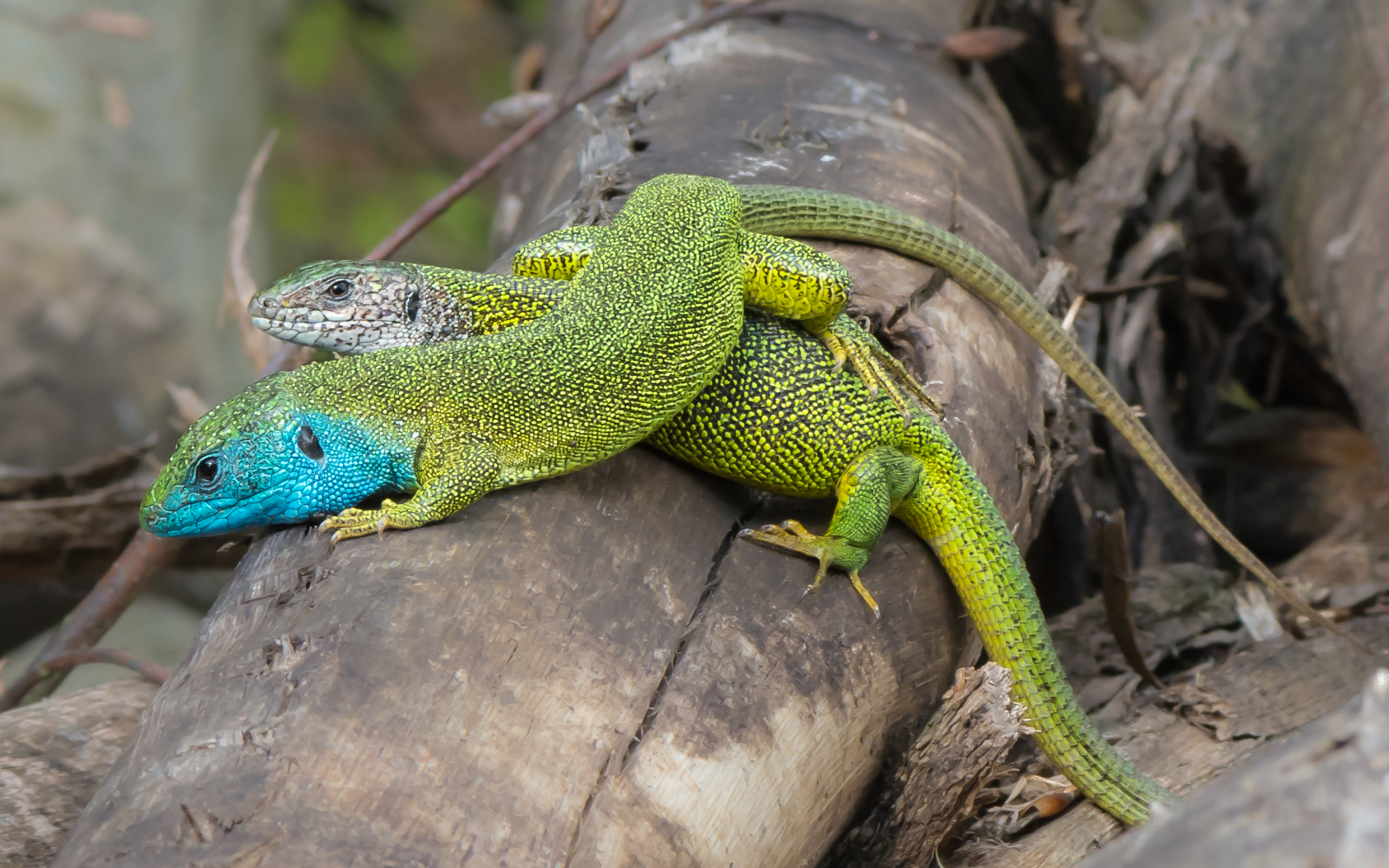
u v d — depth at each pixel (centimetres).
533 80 785
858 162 442
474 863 208
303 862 198
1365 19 629
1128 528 578
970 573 327
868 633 298
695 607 274
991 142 556
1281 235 646
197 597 981
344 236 1420
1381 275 535
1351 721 147
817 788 278
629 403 292
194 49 1080
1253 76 701
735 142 442
